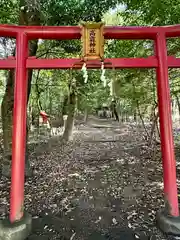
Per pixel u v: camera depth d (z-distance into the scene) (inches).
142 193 156.2
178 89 280.5
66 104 440.1
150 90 288.4
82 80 332.2
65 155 288.5
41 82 354.3
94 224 116.3
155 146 315.0
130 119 760.3
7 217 117.0
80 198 149.6
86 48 110.3
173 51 203.0
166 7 168.2
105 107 1011.9
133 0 184.9
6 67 113.3
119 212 129.0
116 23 279.0
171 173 109.6
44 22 184.4
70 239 103.3
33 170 212.2
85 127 665.6
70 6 207.6
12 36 114.7
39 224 116.3
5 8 194.2
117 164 238.2
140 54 225.0
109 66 113.9
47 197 150.7
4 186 168.4
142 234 105.9
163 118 113.0
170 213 107.7
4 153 187.9
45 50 237.8
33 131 428.1
